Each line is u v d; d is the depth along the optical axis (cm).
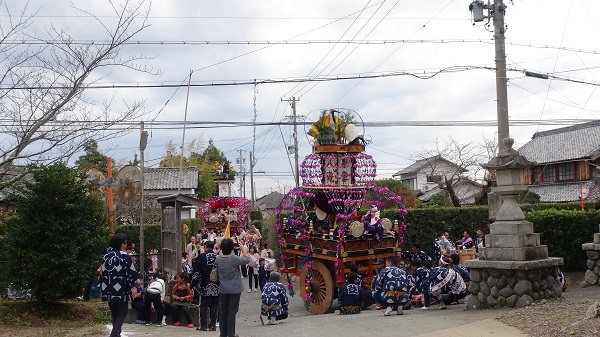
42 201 1198
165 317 1209
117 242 900
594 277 1373
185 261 1664
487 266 1049
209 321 1135
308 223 1545
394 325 985
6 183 1161
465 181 4012
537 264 1016
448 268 1189
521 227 1052
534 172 4244
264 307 1191
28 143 1088
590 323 776
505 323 891
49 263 1178
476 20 1753
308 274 1500
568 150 3931
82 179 1292
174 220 1394
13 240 1188
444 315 1049
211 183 4422
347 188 1481
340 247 1389
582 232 1786
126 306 895
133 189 1617
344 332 960
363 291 1387
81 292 1236
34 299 1316
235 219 2869
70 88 1142
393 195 1542
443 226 2153
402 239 1518
